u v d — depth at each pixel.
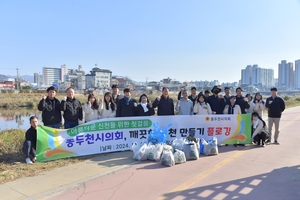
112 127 7.47
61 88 123.69
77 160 6.61
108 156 7.03
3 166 5.96
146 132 7.88
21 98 43.62
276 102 8.81
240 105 9.02
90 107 7.79
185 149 6.71
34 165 6.08
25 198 4.34
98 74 126.69
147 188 4.76
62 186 4.85
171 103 8.40
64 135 6.80
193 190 4.66
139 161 6.54
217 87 9.13
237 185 4.89
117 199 4.29
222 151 7.71
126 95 7.96
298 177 5.33
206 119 8.41
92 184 4.96
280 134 10.85
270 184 4.94
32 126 6.66
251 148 8.14
